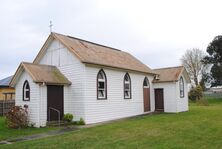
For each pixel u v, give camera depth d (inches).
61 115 725.3
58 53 796.6
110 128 587.5
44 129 615.5
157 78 1080.8
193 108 1227.2
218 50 2320.4
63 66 777.6
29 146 418.3
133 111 934.4
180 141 437.7
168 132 527.2
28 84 706.2
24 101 710.5
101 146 407.8
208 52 2393.0
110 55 934.4
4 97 1336.1
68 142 442.6
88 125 682.8
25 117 669.3
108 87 814.5
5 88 1344.7
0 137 517.3
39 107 668.1
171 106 1027.3
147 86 1050.1
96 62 748.6
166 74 1083.9
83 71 723.4
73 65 750.5
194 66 2470.5
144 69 1026.7
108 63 810.2
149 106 1047.0
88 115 720.3
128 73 925.2
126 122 695.1
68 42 800.9
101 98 777.6
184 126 605.0
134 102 947.3
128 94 924.6
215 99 2338.8
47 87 695.7
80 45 842.8
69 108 745.6
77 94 732.7
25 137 516.7
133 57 1151.6
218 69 2249.0
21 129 624.7
